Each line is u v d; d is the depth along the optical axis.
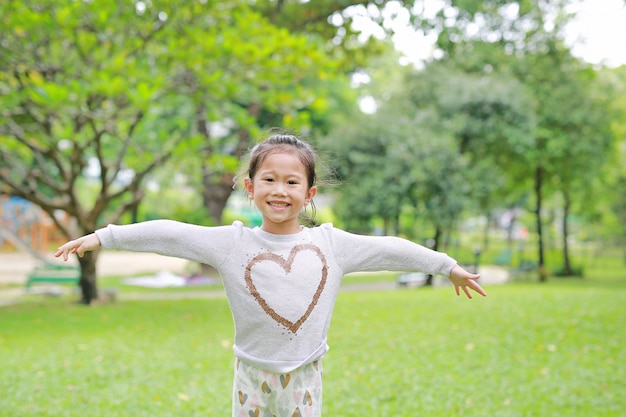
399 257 2.80
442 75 18.61
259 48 10.12
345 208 17.75
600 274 25.31
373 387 5.44
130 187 11.07
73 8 9.14
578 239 36.53
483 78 18.84
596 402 4.94
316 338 2.70
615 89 22.20
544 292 12.77
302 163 2.73
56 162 10.98
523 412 4.70
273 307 2.64
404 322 8.84
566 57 20.67
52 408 4.82
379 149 17.36
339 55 16.64
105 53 10.05
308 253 2.73
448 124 17.62
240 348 2.73
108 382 5.63
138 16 10.47
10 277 18.88
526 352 6.82
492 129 18.03
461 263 26.98
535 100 20.42
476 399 5.07
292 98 10.23
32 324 9.18
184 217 18.34
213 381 5.67
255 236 2.76
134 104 8.32
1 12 9.10
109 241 2.67
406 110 18.67
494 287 15.67
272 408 2.69
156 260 28.94
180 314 10.26
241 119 10.37
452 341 7.45
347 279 22.12
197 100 10.23
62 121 10.09
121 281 18.91
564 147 20.67
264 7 14.84
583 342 7.26
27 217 25.11
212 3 10.27
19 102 9.18
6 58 9.41
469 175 17.77
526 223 35.38
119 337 8.02
